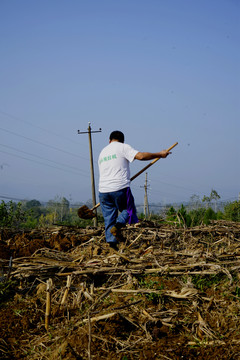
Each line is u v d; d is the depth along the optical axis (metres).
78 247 6.37
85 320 3.61
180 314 3.78
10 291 4.48
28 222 23.64
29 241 6.72
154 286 4.27
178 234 7.06
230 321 3.64
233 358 3.10
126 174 4.77
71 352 3.19
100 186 4.87
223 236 7.30
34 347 3.40
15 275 4.59
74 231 7.76
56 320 3.82
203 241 6.91
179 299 4.04
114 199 4.77
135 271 4.50
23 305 4.16
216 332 3.48
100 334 3.42
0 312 4.03
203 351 3.21
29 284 4.67
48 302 3.75
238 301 3.96
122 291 4.13
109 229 4.90
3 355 3.32
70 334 3.50
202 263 4.61
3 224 15.05
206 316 3.76
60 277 4.59
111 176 4.74
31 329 3.74
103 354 3.20
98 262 4.88
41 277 4.58
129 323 3.61
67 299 4.18
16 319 3.88
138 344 3.32
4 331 3.67
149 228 7.12
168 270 4.51
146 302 3.93
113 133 4.96
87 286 4.48
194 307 3.85
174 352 3.19
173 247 6.42
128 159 4.70
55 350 3.26
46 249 5.76
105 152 4.84
